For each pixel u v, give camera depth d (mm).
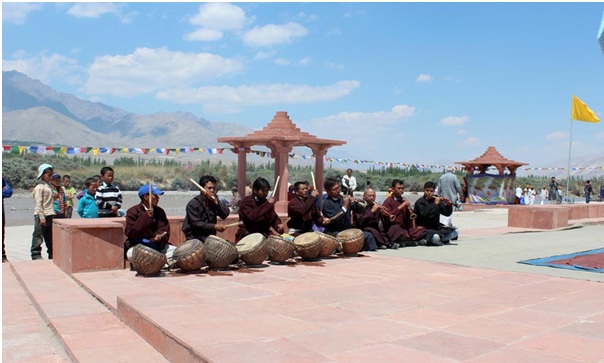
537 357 4145
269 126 21578
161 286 7098
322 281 7320
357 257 9695
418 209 11688
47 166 10734
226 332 4719
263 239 8539
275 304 5914
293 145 21234
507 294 6465
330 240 9320
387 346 4406
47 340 5672
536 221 16266
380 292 6574
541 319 5289
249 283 7184
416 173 75938
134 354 4902
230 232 11102
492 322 5172
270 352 4199
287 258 8891
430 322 5172
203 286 7004
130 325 5664
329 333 4762
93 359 4777
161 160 126000
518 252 10516
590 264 8766
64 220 9367
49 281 8109
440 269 8367
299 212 9867
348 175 22953
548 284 7113
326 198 10461
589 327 5004
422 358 4117
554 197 34969
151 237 8422
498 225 19781
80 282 7684
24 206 36375
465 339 4613
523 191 35625
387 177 69688
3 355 5223
